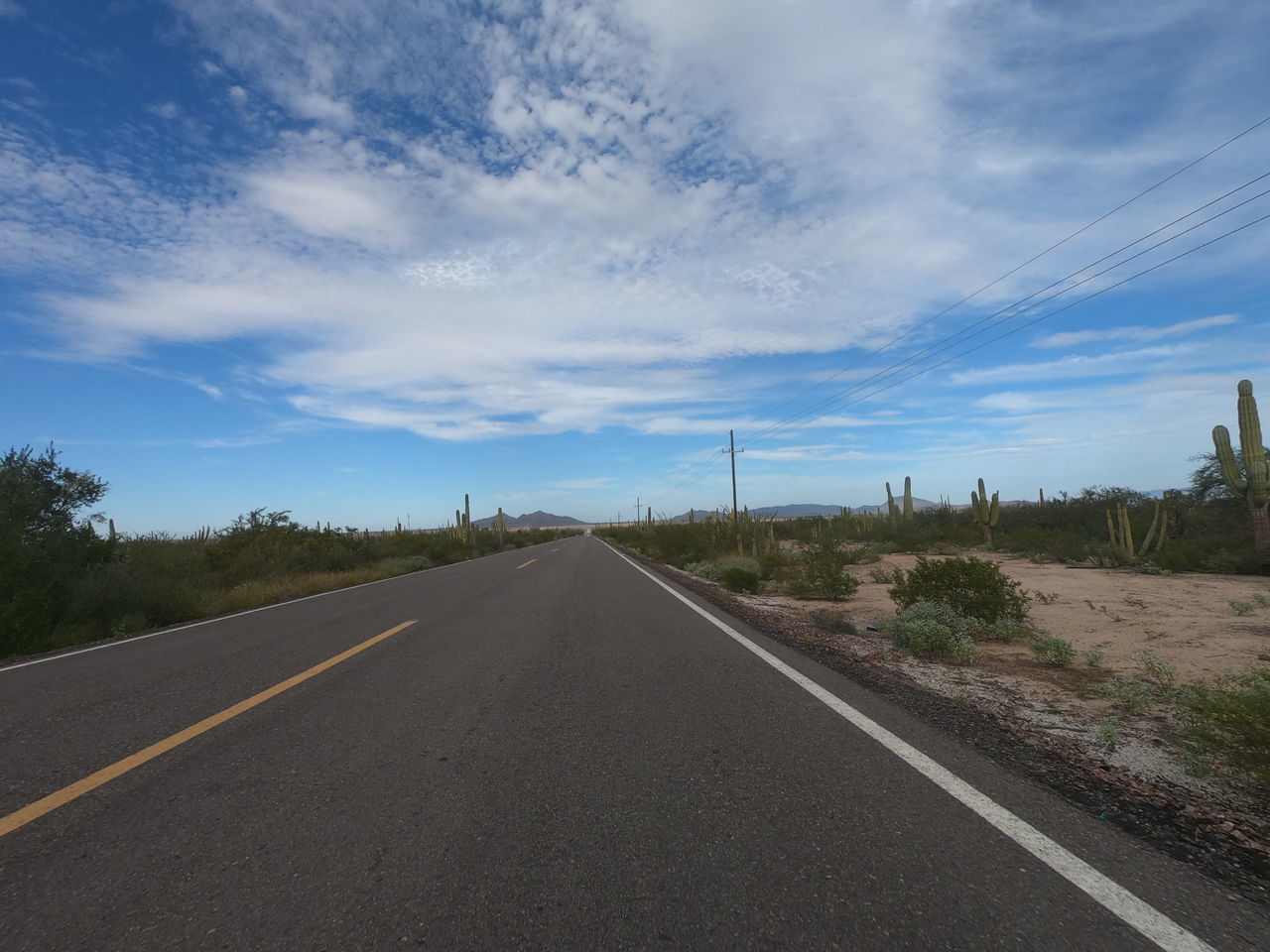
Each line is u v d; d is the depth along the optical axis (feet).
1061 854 11.12
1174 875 10.46
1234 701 14.69
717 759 15.96
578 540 293.84
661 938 9.02
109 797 14.30
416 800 13.84
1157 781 14.37
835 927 9.19
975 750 16.29
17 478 54.34
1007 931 9.04
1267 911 9.50
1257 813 12.80
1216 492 96.32
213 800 14.05
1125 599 46.83
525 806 13.43
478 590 60.18
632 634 34.73
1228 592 49.96
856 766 15.30
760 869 10.78
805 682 23.52
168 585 51.67
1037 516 124.16
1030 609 43.42
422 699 22.04
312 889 10.48
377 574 87.86
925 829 12.07
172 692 23.99
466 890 10.35
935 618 32.81
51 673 29.22
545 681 24.25
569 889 10.31
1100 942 8.79
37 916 9.87
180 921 9.66
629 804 13.44
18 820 13.23
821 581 53.31
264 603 57.57
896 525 140.56
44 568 47.39
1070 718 19.35
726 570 65.41
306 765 16.06
